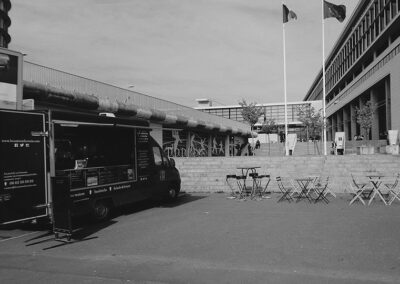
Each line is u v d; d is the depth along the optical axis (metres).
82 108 16.38
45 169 8.81
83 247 7.76
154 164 13.11
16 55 11.58
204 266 6.19
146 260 6.66
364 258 6.37
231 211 11.71
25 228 10.00
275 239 7.86
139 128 12.36
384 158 16.69
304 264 6.13
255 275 5.66
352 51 59.53
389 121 38.72
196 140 32.25
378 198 14.09
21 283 5.60
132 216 11.36
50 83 15.01
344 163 16.84
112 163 11.14
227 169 17.48
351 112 60.09
